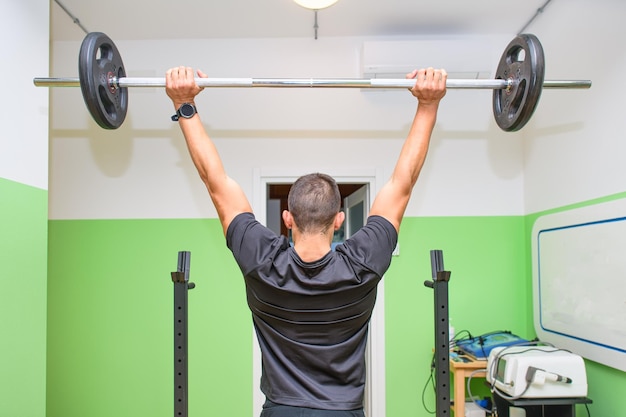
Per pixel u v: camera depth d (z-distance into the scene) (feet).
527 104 6.03
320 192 4.10
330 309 3.91
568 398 7.87
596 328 8.17
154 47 11.02
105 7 9.65
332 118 10.92
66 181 10.77
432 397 10.51
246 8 9.73
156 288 10.61
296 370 4.02
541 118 10.16
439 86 5.12
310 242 4.03
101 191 10.75
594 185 8.36
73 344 10.50
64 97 10.89
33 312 6.43
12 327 5.93
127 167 10.80
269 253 3.98
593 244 8.27
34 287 6.47
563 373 7.86
